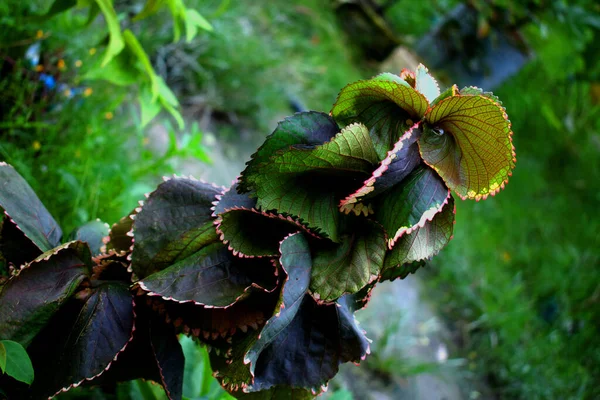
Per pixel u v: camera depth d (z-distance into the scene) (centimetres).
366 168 107
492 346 283
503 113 104
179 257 112
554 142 470
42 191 154
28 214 115
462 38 393
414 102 108
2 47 162
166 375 113
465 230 337
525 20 379
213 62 271
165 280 109
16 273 110
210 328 111
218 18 282
